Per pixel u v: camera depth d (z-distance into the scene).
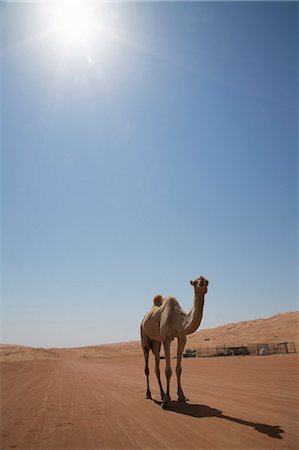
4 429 7.43
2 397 11.99
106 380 17.55
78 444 6.28
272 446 5.89
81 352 100.81
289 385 12.84
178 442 6.22
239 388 12.65
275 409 8.73
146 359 12.25
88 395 12.03
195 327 9.14
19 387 15.04
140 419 8.06
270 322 77.19
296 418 7.79
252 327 77.31
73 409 9.43
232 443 6.08
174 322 10.20
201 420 7.75
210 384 14.33
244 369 20.31
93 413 8.83
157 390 13.08
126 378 18.58
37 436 6.87
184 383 15.11
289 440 6.21
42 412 9.09
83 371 25.20
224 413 8.40
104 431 7.10
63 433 7.02
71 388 14.23
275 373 16.95
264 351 37.75
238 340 62.34
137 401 10.59
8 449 6.11
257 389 12.18
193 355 45.59
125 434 6.83
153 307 12.31
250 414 8.23
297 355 28.91
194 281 9.14
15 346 100.00
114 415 8.55
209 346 60.84
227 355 42.72
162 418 8.10
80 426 7.54
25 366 32.69
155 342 11.94
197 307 9.04
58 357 88.44
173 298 10.84
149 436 6.65
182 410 8.96
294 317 75.00
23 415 8.77
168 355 10.20
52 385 15.56
